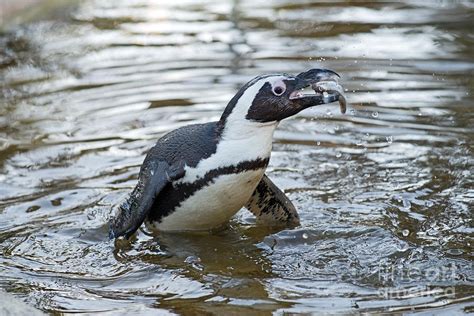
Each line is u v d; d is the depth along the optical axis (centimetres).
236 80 1547
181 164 974
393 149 1278
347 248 984
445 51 1709
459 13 2008
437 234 1012
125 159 1256
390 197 1122
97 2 2217
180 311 841
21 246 1002
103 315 833
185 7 2138
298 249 990
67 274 934
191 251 989
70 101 1490
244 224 1066
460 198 1113
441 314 820
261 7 2119
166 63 1669
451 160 1234
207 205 991
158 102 1459
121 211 1009
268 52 1723
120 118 1403
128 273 936
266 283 902
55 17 2073
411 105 1437
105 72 1633
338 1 2169
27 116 1433
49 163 1248
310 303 852
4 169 1227
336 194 1136
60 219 1073
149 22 2003
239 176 965
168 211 1014
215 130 978
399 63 1638
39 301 864
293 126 1380
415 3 2128
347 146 1295
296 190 1150
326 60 1659
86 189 1158
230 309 844
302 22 1961
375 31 1870
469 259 946
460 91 1490
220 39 1833
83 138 1334
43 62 1725
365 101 1455
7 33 1942
